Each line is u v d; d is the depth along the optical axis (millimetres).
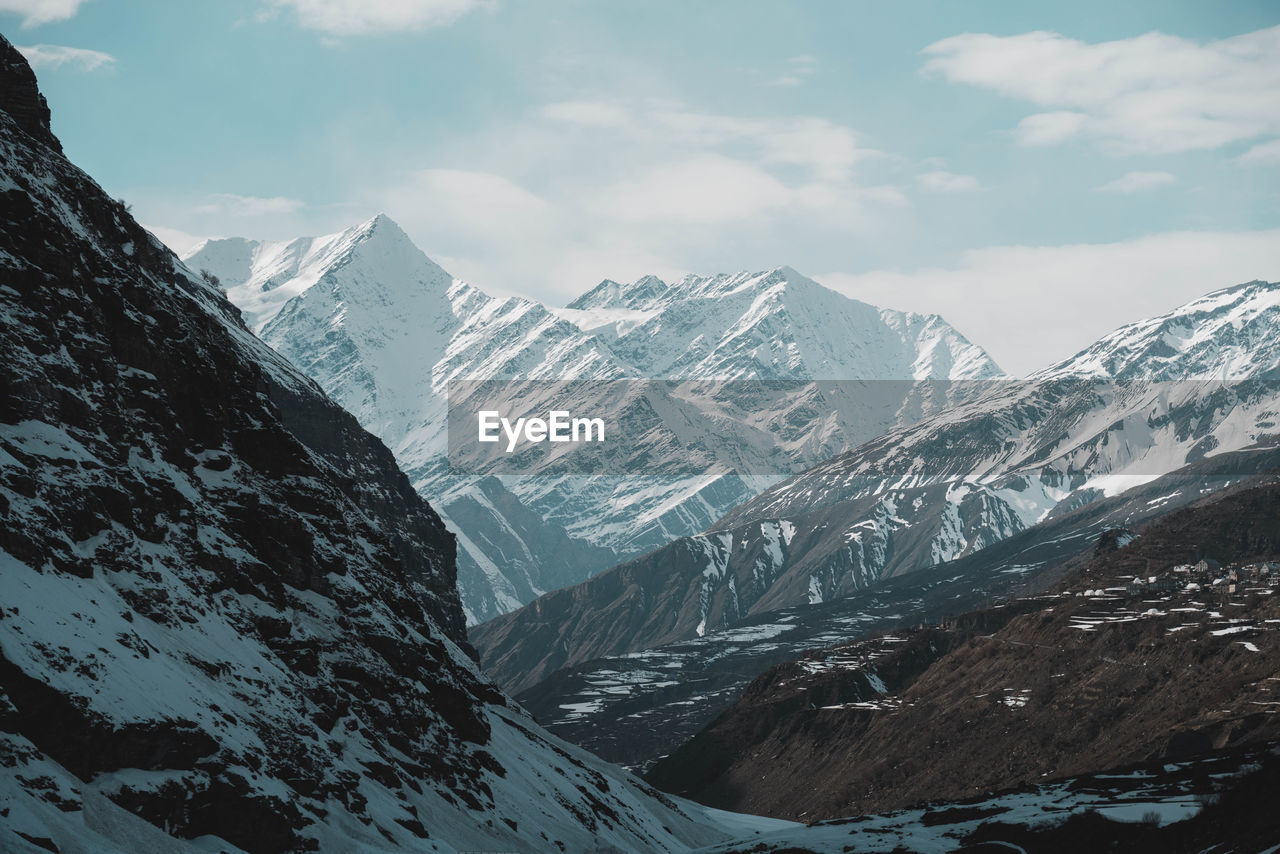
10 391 70688
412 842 76000
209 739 61750
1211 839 81750
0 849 45219
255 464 103125
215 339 108625
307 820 66188
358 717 90500
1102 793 117312
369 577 109062
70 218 92250
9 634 55312
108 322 87812
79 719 55000
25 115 100562
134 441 82375
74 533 68250
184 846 56781
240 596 85250
